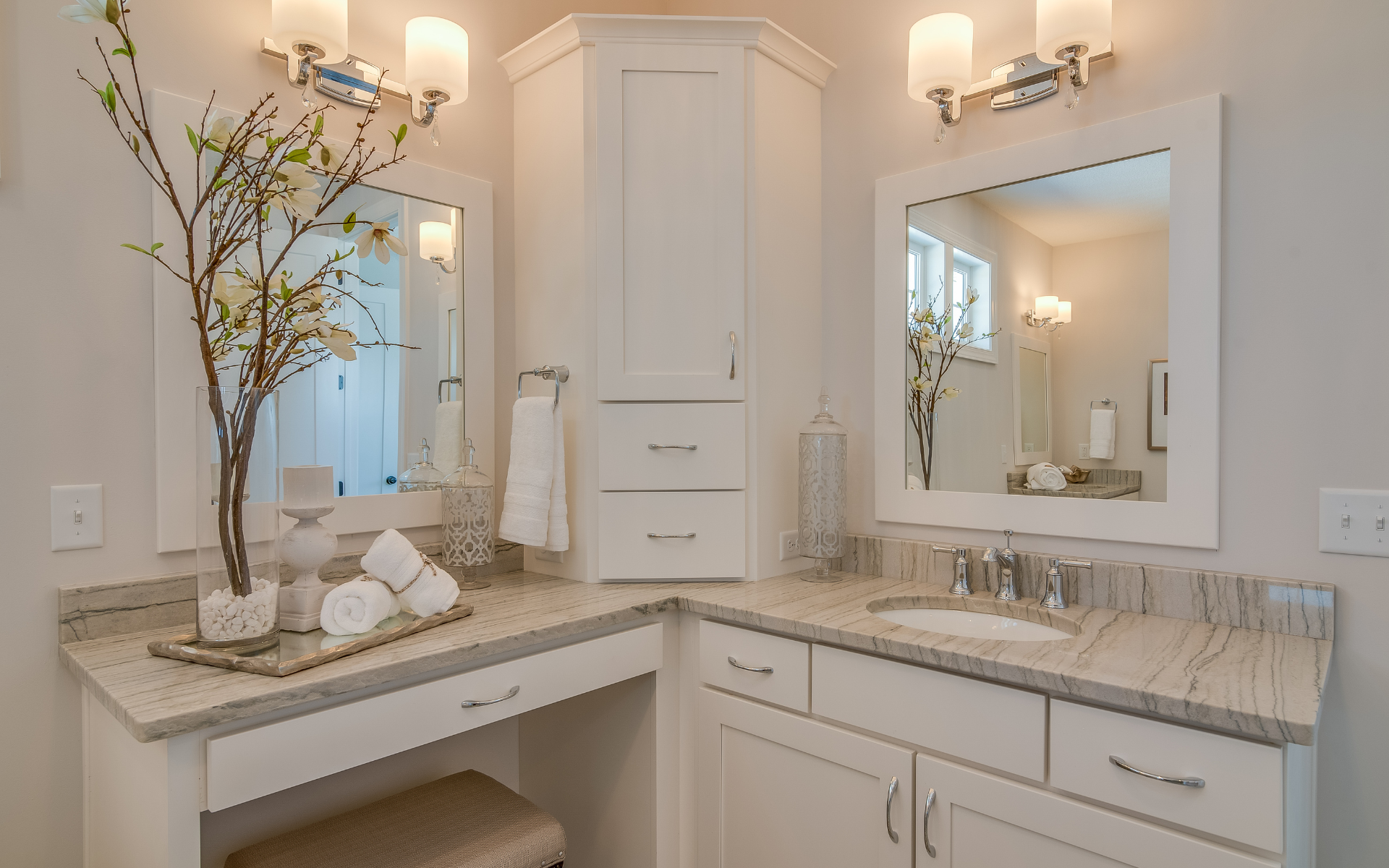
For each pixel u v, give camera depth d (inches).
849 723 51.5
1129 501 57.5
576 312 68.8
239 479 44.8
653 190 67.4
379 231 57.0
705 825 60.7
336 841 48.9
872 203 73.6
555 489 67.0
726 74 67.8
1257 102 52.4
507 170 75.8
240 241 48.6
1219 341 53.5
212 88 55.9
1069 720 42.1
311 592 50.5
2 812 47.0
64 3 49.3
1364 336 48.5
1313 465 50.3
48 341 48.6
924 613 63.0
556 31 68.0
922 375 69.6
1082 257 59.9
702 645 61.3
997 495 64.6
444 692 47.5
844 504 68.1
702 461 67.4
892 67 72.3
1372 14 48.3
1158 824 39.5
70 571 49.6
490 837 49.7
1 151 46.7
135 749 41.1
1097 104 59.5
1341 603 49.1
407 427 67.2
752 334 68.7
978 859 45.6
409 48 61.2
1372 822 48.2
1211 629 52.0
